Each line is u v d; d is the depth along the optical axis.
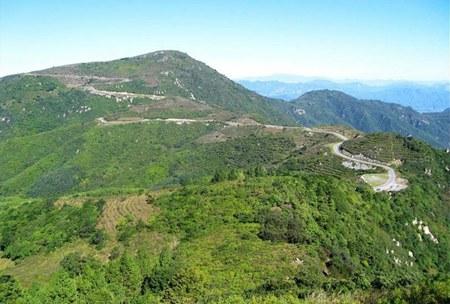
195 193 118.88
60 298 73.19
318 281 77.12
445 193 176.25
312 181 128.75
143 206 118.94
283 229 93.94
